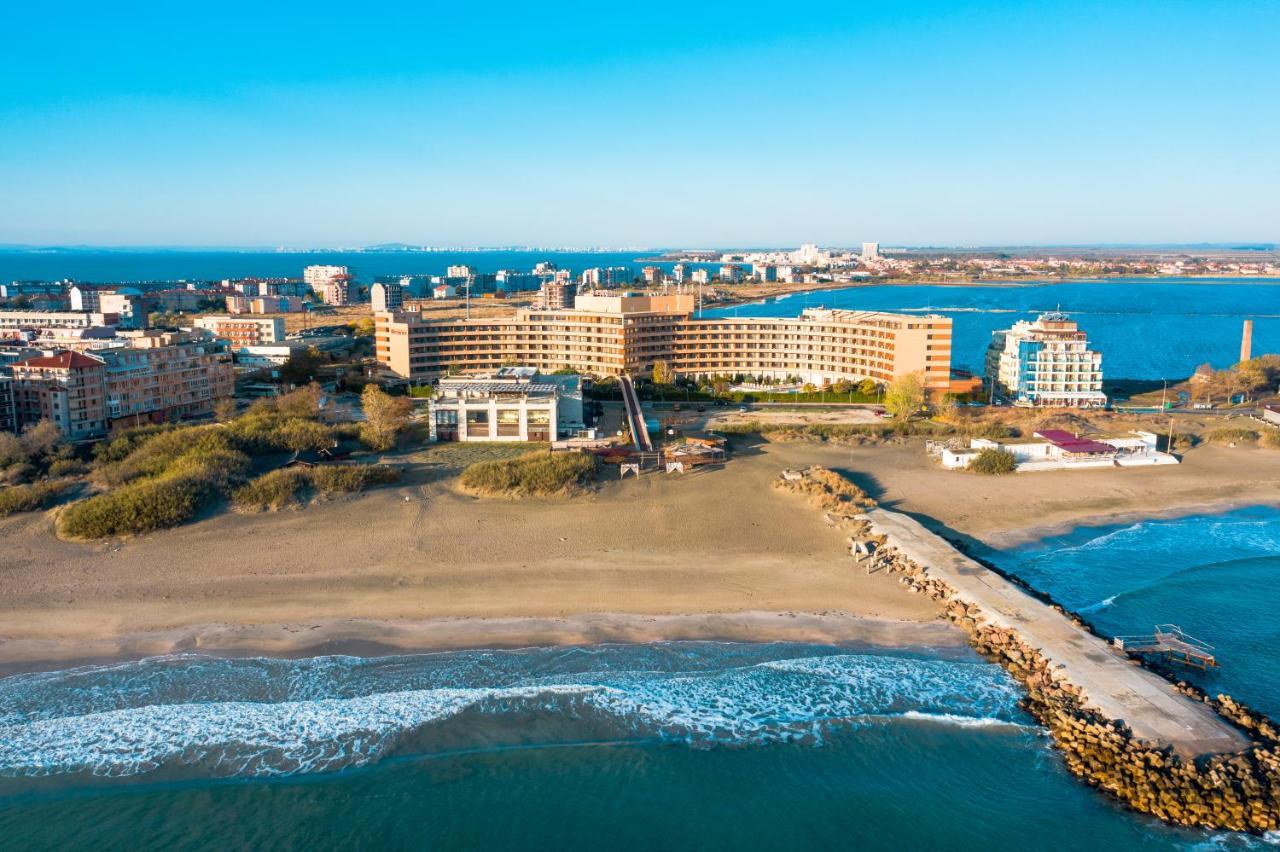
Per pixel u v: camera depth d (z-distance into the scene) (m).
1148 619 87.94
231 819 58.47
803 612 88.31
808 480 131.00
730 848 56.72
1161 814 58.69
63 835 56.81
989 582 93.38
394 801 60.41
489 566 98.75
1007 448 149.62
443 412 164.75
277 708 70.31
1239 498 131.00
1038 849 56.16
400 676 75.31
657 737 67.62
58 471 134.38
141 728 67.56
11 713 69.19
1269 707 72.00
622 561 100.75
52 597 89.19
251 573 95.75
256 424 157.12
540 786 62.19
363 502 119.88
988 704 72.00
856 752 66.00
